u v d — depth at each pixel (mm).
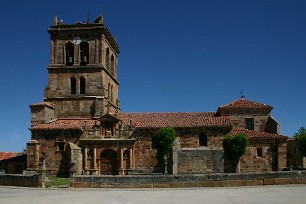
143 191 40500
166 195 35156
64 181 55844
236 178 44781
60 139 66562
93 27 72625
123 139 65750
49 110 70750
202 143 66312
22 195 37875
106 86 75188
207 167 63469
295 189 37969
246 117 71500
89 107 72062
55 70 73188
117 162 65750
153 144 66062
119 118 70750
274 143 64938
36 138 66938
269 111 71562
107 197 34375
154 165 65562
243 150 61656
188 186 44875
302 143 67688
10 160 73750
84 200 32188
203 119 69000
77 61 73125
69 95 72500
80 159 63344
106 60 77688
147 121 69438
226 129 65875
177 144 63938
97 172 65250
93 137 66250
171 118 70812
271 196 31688
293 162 88312
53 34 73750
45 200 32625
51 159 66062
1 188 47531
